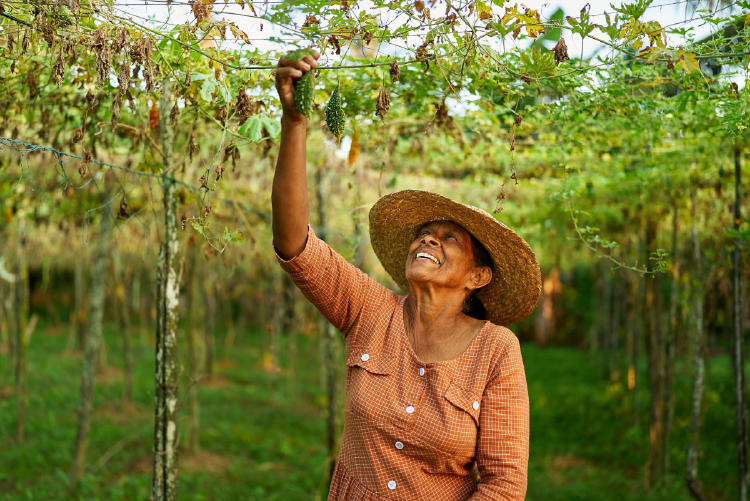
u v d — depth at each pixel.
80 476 6.23
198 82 2.87
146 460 7.27
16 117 3.63
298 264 2.20
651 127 3.91
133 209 5.85
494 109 3.71
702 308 6.68
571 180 4.63
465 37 2.50
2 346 14.69
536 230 7.17
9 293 11.30
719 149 4.35
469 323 2.26
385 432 2.10
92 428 8.41
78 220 6.20
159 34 2.34
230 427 8.95
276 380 10.93
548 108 3.45
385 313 2.29
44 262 12.47
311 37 2.37
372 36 2.38
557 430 9.56
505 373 2.10
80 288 14.93
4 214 5.52
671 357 6.92
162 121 3.26
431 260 2.25
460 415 2.07
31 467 6.84
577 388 12.87
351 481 2.17
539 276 2.39
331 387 5.77
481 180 5.43
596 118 3.45
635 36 2.35
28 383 11.16
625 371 12.17
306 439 8.68
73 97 3.48
